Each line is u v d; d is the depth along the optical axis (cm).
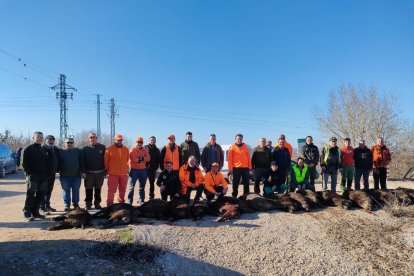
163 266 634
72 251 643
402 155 2333
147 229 764
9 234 736
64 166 913
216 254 691
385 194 1018
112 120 5147
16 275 551
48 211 941
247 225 829
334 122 2742
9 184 1734
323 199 1011
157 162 1101
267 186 1070
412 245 768
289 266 675
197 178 977
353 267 682
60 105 4028
